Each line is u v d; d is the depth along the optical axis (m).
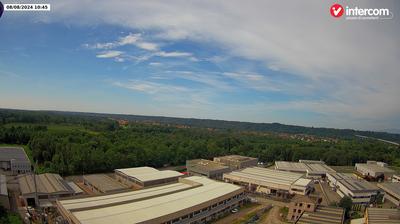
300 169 185.88
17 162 145.25
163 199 93.50
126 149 182.88
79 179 141.12
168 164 195.75
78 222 70.44
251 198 125.56
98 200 89.00
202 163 174.88
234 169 175.88
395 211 96.56
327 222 89.25
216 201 98.81
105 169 158.88
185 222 85.88
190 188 109.12
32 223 82.50
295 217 100.44
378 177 184.38
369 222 86.69
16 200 101.75
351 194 128.25
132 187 124.06
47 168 145.50
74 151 158.50
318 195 131.00
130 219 74.06
